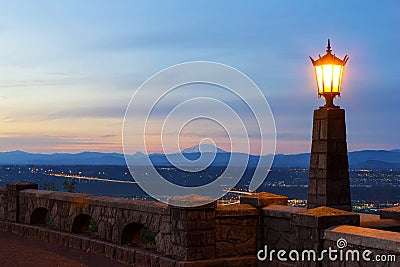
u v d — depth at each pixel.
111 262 10.88
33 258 11.30
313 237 7.39
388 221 8.86
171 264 9.57
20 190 14.95
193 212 9.56
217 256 9.74
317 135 9.38
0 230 15.16
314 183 9.35
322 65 9.25
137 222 10.82
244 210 9.88
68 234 12.72
